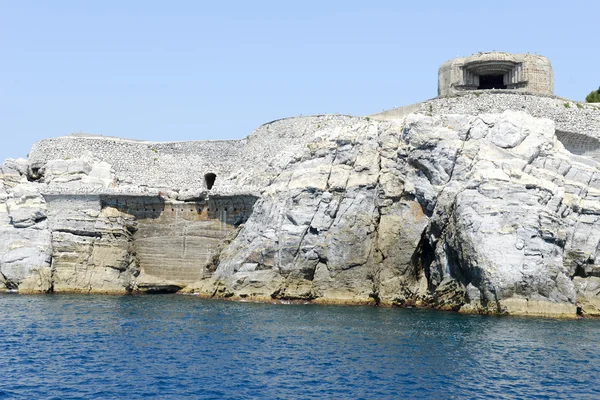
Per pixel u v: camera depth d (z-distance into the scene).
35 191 85.19
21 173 90.44
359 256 74.50
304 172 78.31
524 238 66.25
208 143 94.25
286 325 60.69
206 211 83.56
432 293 72.44
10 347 52.81
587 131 81.06
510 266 65.75
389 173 75.50
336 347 52.69
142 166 91.88
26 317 64.69
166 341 54.78
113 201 84.38
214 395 41.69
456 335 56.78
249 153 90.81
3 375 45.53
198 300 75.94
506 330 58.78
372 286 74.06
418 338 55.62
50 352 51.34
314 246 75.44
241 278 76.25
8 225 84.75
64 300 75.75
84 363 48.41
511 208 67.25
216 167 92.75
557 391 42.78
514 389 43.03
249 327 59.88
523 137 72.50
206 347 52.78
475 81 92.62
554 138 74.44
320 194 76.50
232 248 79.31
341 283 74.38
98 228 83.31
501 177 68.69
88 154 90.50
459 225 68.56
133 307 70.69
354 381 44.34
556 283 66.25
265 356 50.16
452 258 70.56
